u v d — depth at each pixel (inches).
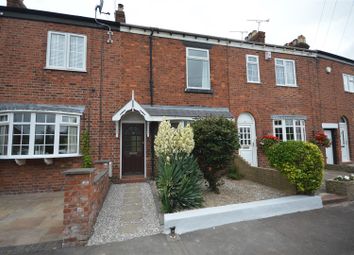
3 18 302.8
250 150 415.5
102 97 334.3
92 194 162.6
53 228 170.6
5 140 277.7
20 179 284.8
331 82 507.8
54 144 289.9
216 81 405.1
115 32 352.2
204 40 403.5
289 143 236.8
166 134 215.9
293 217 195.2
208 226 174.7
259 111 427.2
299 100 463.2
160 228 169.5
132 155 348.5
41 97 306.3
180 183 195.3
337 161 489.4
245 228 172.6
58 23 323.6
